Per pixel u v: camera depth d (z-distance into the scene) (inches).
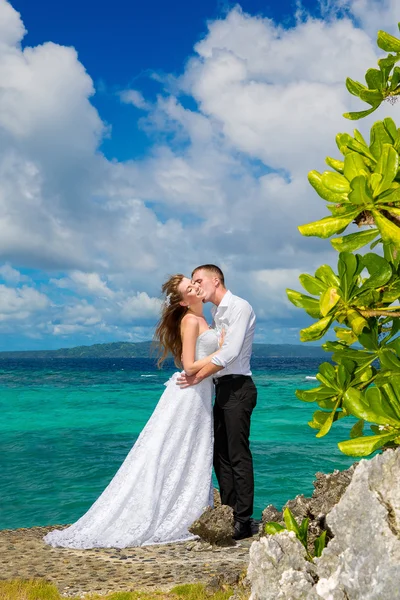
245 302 251.6
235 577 182.1
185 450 263.3
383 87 88.7
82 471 587.5
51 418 1072.8
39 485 528.1
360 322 81.3
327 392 89.9
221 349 247.9
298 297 86.8
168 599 172.4
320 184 78.1
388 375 86.1
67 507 455.8
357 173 75.1
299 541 105.0
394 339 86.7
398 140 82.7
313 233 75.5
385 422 82.7
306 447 709.9
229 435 249.3
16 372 3442.4
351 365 88.4
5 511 444.1
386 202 73.9
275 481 528.1
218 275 259.4
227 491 263.1
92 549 244.4
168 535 254.5
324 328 83.5
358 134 87.9
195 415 264.2
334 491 201.2
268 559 101.4
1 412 1179.9
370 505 94.9
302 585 93.2
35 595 176.7
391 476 95.8
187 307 265.4
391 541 89.6
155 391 1790.1
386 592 85.1
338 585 91.6
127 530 253.4
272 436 807.7
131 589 187.9
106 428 931.3
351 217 74.7
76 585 193.8
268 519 245.4
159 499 259.1
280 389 1828.2
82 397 1555.1
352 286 83.4
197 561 219.0
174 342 273.0
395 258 84.5
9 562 225.1
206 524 240.5
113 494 264.8
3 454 690.2
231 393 248.8
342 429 858.8
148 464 261.0
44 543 257.6
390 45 85.3
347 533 97.4
